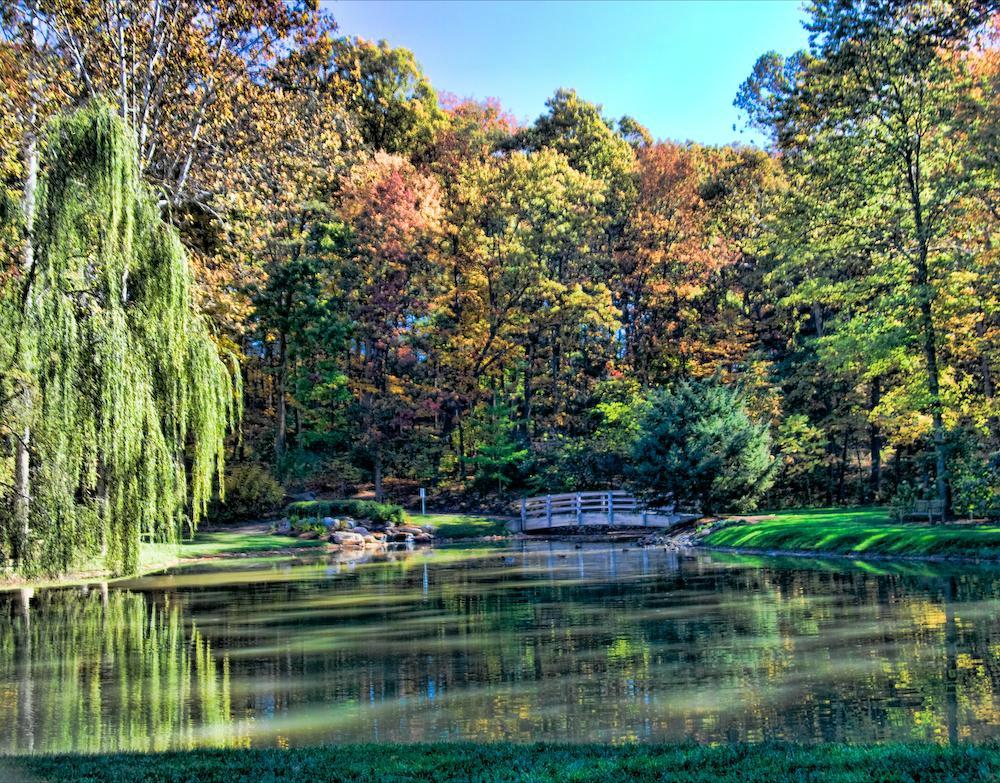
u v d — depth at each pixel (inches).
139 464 621.3
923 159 1198.9
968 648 430.3
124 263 611.8
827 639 472.1
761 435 1425.9
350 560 1222.9
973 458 1055.0
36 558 605.9
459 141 2383.1
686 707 342.6
